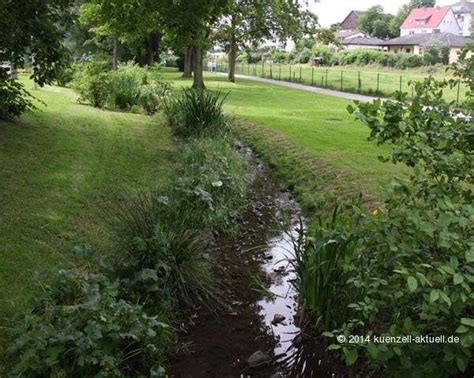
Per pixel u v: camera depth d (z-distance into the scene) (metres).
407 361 2.40
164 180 6.93
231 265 5.24
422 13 83.19
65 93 15.62
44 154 7.57
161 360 3.43
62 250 4.57
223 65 53.41
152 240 4.19
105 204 5.91
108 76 14.10
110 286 3.46
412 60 41.62
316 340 3.85
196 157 7.93
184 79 31.73
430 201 2.73
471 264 2.34
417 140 2.98
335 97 21.94
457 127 2.97
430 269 2.40
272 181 8.49
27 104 9.13
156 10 10.62
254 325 4.14
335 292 3.73
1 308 3.54
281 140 10.59
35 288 3.78
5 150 7.39
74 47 32.59
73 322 3.02
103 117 11.62
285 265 5.30
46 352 2.79
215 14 11.45
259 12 26.45
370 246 2.93
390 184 2.88
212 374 3.50
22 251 4.43
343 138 10.67
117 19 12.05
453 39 52.41
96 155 8.04
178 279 4.27
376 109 3.05
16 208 5.39
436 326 2.52
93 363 2.82
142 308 3.58
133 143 9.22
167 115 11.54
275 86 28.89
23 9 7.59
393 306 2.70
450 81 3.39
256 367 3.59
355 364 3.27
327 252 3.77
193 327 4.05
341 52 50.41
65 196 5.98
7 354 2.96
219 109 10.95
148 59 32.03
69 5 8.62
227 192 6.89
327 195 7.07
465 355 2.32
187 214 5.03
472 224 2.44
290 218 6.68
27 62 8.54
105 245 4.75
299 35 28.36
